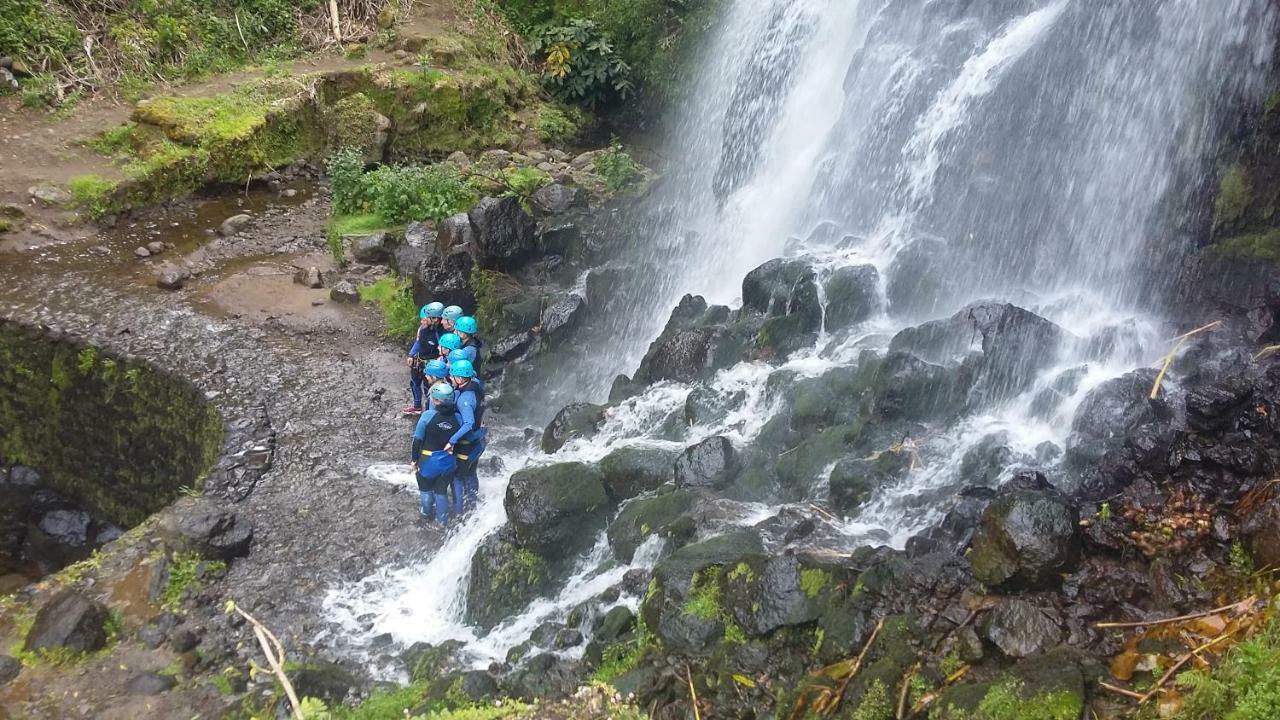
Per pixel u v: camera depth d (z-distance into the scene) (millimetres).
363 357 11344
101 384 10695
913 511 6301
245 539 7750
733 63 16891
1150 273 7789
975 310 7195
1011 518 5117
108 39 16984
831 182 10734
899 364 7105
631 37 20797
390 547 8062
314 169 17031
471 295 11742
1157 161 7852
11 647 6551
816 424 7473
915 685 4762
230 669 6508
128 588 7184
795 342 8742
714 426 8195
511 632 6906
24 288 11836
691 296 10336
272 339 11461
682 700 5316
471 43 20141
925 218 9438
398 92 18031
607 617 6227
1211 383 5984
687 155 18219
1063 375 6891
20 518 10797
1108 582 5059
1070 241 8352
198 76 17375
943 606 5109
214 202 15430
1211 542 5117
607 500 7590
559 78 20781
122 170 14641
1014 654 4711
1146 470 5711
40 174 14102
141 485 10539
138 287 12344
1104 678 4387
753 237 12031
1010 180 8773
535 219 13070
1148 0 7965
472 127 18984
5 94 15539
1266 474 5387
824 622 5293
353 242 13719
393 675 6574
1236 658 4043
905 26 10617
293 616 7152
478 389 8367
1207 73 7559
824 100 12336
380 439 9742
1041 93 8664
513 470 9242
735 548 6082
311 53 18953
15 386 11086
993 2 9664
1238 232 7414
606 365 10883
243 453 9086
